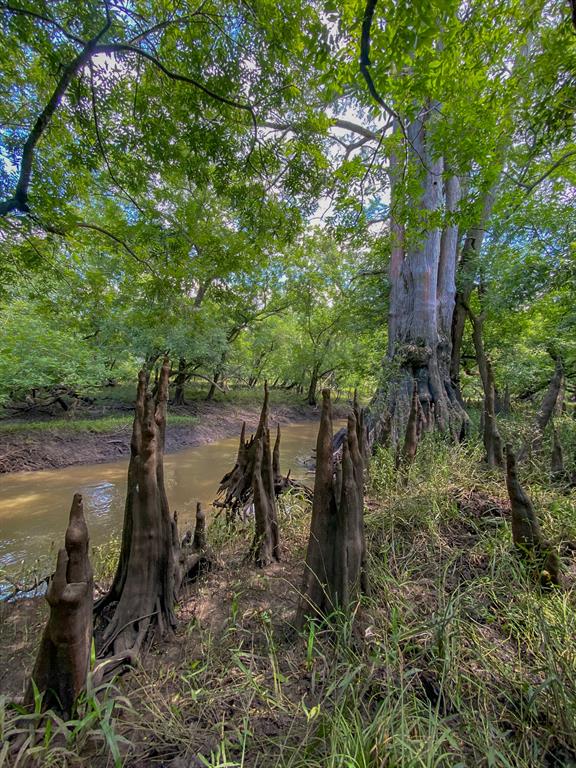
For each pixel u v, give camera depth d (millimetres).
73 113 4598
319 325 21266
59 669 1316
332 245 14016
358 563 1906
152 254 6898
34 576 2787
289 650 1721
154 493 1896
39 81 4754
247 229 6289
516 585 2070
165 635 1834
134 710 1318
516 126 4125
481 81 3725
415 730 1230
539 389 9344
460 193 7812
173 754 1219
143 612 1820
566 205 6887
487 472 3705
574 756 1196
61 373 10086
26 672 1658
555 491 3166
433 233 7016
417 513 2922
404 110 3811
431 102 4652
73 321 8281
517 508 2248
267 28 3914
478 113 3865
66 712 1318
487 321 9328
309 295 18516
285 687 1491
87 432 10008
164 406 2123
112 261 8758
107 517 5531
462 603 1926
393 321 7723
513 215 7383
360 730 1173
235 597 1970
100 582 2518
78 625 1308
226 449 11844
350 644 1616
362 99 3645
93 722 1286
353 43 2955
